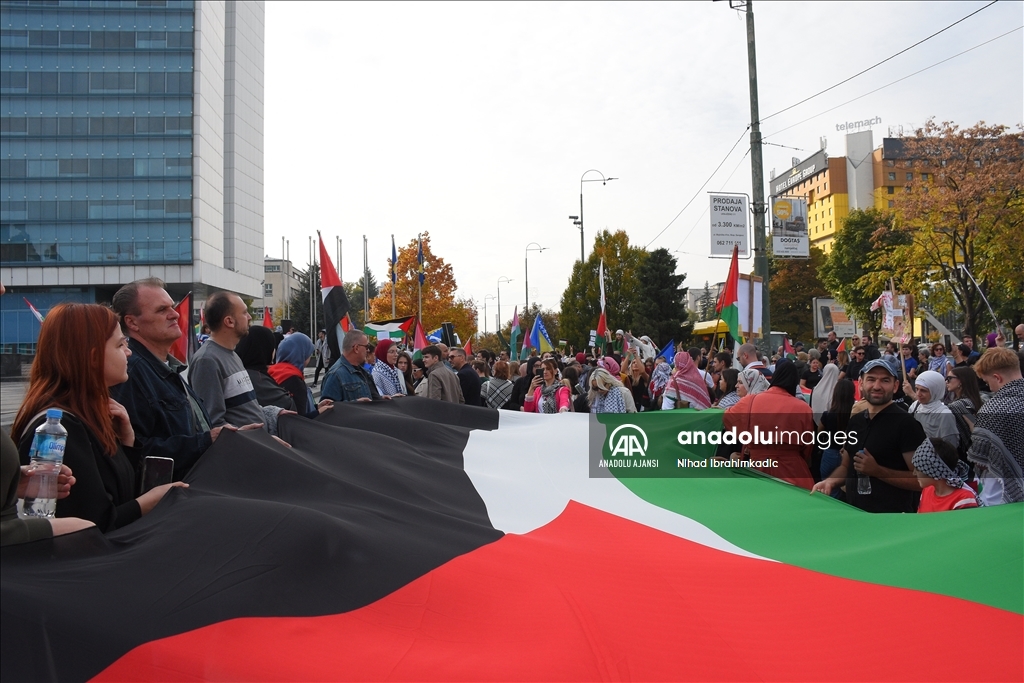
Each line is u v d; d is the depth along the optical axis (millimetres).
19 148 69875
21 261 69688
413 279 39125
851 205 110250
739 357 10234
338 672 2350
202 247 72500
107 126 70750
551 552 3514
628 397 8297
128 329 3855
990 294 23672
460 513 4160
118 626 2311
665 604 3057
